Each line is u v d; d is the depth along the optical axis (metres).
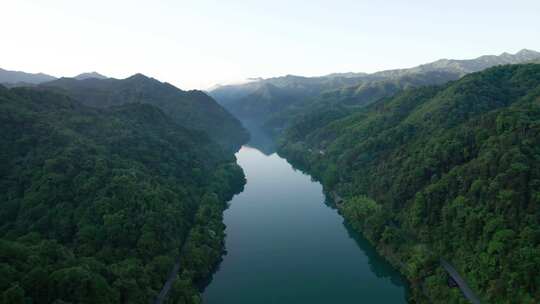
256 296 119.25
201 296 116.00
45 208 120.44
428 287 112.12
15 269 81.06
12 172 131.50
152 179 159.88
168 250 126.81
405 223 148.12
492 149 133.75
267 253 147.50
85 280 83.88
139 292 97.50
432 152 162.00
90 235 114.56
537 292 91.25
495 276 103.44
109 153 165.88
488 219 116.06
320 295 120.19
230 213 191.38
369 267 137.75
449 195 137.25
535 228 103.69
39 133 150.75
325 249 151.50
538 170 116.69
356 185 198.62
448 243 125.94
